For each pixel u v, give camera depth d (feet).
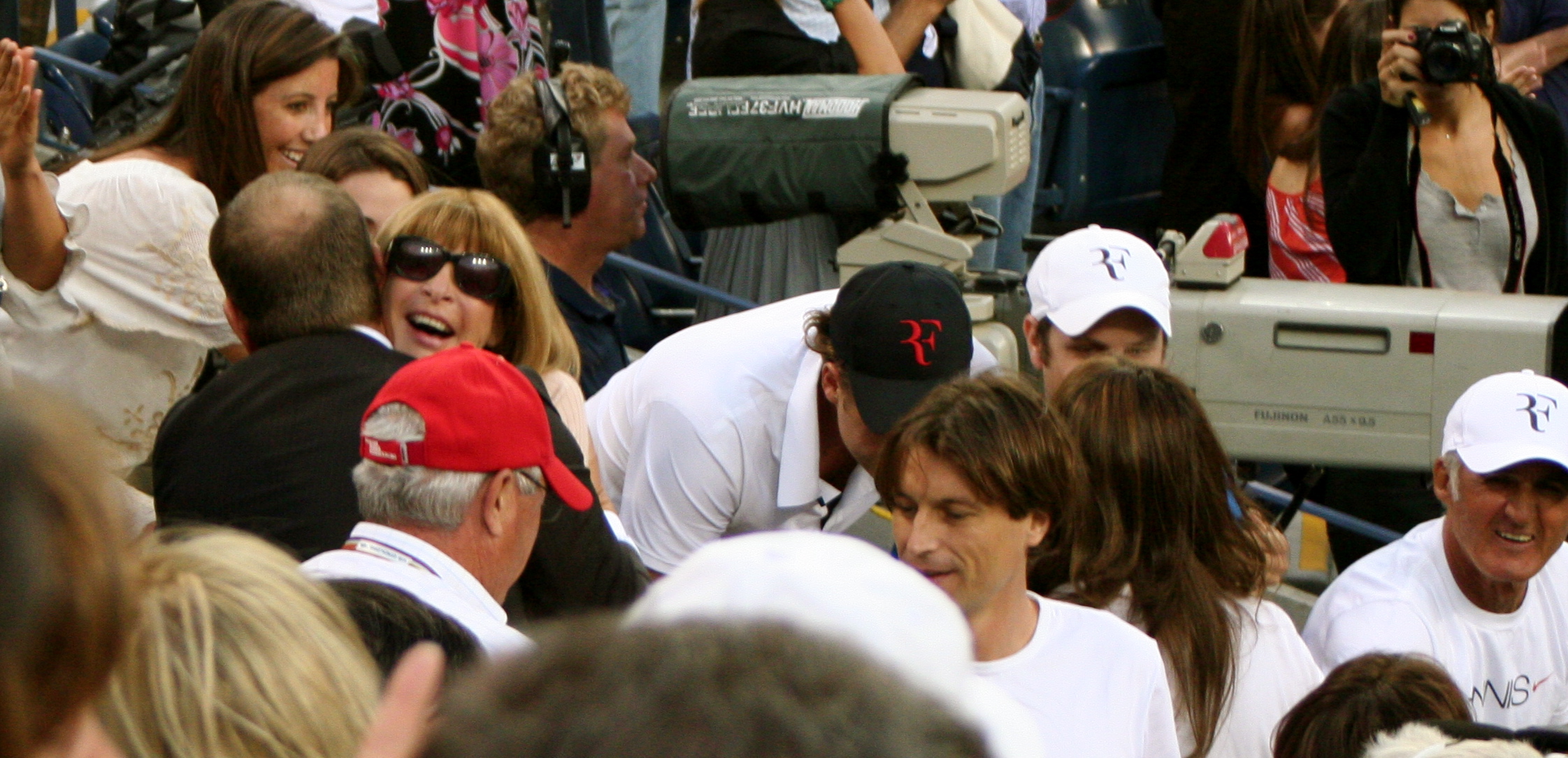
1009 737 11.06
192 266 43.11
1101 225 97.81
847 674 8.77
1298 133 79.82
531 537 29.81
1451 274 62.08
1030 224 86.74
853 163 56.75
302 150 45.57
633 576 34.53
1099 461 35.04
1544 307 54.54
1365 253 62.28
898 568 11.37
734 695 8.55
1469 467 41.06
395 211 42.80
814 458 42.29
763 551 11.36
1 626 8.87
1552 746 28.12
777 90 57.88
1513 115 62.28
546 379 40.63
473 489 28.12
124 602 9.52
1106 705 30.94
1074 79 95.91
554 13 79.05
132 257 42.55
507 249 40.06
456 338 39.09
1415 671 33.65
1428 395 54.60
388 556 28.04
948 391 31.01
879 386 39.14
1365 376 55.01
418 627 25.32
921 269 40.09
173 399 44.14
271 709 18.34
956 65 75.51
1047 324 48.14
